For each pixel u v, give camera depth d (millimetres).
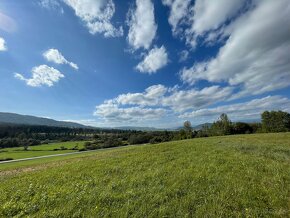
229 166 10805
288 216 5301
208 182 8188
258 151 15977
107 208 6207
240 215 5387
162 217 5504
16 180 11242
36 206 6613
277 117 73938
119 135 159000
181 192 7246
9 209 6457
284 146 18422
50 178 10797
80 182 9375
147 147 24828
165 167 11328
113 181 9148
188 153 16359
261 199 6324
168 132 127750
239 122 79750
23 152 96750
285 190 6953
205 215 5445
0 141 121312
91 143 121500
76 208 6320
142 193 7336
